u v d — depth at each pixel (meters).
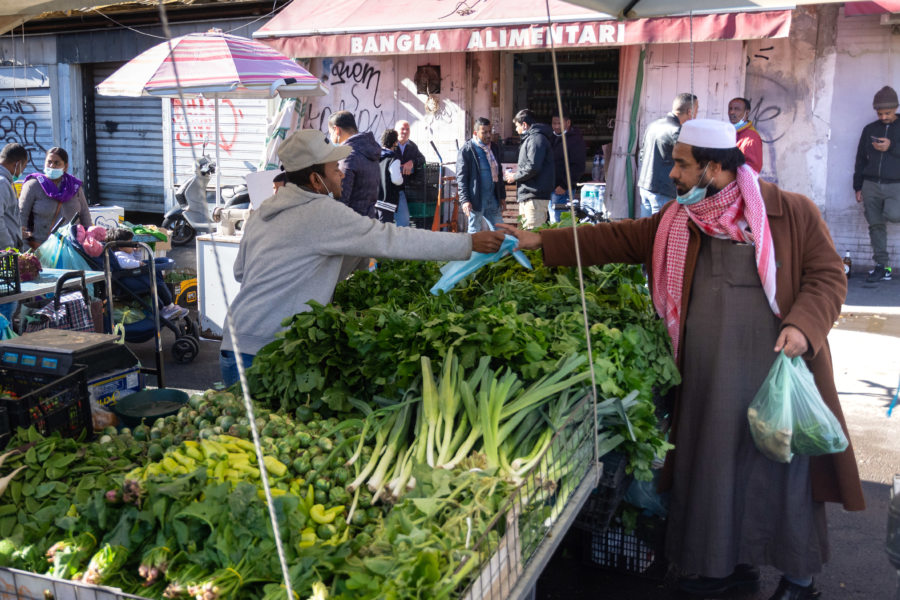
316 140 3.51
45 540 2.12
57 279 6.05
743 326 3.30
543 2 11.09
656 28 10.23
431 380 2.74
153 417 3.45
